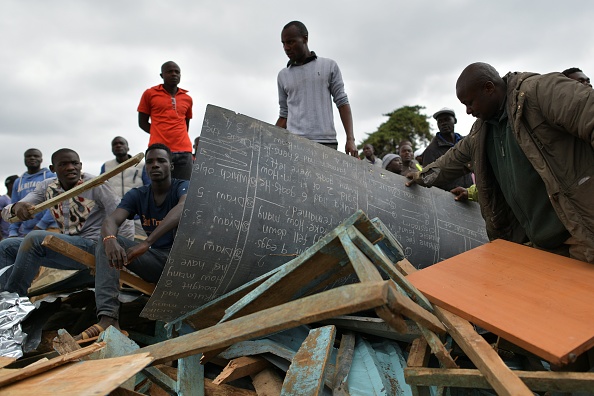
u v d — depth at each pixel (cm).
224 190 307
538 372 197
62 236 374
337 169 385
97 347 240
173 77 587
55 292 421
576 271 259
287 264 262
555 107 263
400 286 237
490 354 204
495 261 284
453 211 476
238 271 315
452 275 273
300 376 240
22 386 202
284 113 496
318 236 348
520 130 282
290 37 468
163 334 369
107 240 330
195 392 265
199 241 297
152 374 268
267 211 322
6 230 768
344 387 267
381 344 317
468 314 230
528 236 314
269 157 338
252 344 299
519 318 220
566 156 270
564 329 207
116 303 333
